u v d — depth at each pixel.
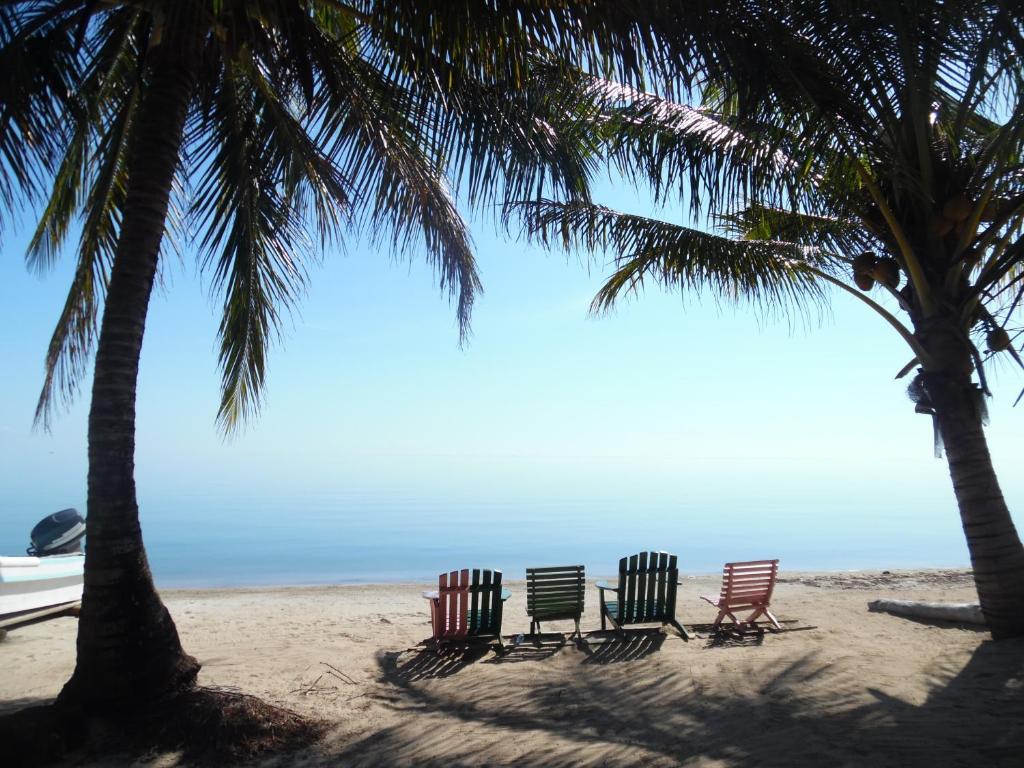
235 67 5.41
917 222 5.91
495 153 4.75
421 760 3.80
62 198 5.88
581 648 6.33
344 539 29.42
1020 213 5.84
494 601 6.36
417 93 4.70
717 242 7.03
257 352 6.70
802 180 5.67
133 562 4.34
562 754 3.81
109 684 4.16
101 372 4.36
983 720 3.88
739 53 3.75
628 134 6.23
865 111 4.62
